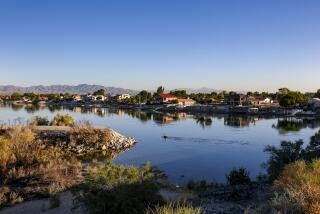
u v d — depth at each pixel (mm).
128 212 12688
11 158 27125
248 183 20375
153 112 143875
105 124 81812
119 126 77688
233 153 41594
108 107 186500
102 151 41938
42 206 17562
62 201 18188
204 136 59406
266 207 11141
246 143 51000
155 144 48906
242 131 68750
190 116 119250
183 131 67812
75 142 42688
